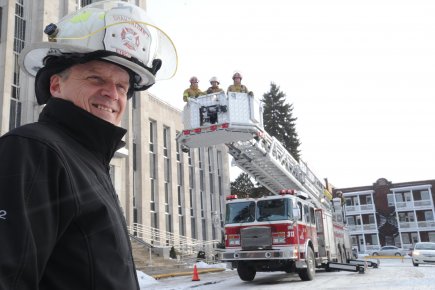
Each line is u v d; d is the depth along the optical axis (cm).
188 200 3122
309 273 1197
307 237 1263
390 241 6156
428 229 5922
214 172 3597
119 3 167
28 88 1850
